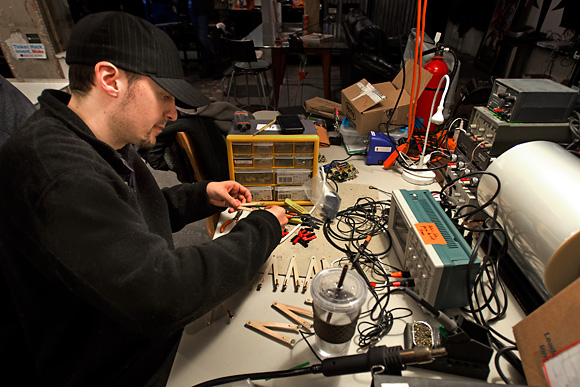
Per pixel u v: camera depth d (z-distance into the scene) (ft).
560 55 10.60
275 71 12.76
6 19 7.09
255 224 2.55
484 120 4.00
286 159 3.79
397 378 1.66
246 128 3.76
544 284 2.36
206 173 5.17
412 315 2.68
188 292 1.90
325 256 3.22
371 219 3.69
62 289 1.99
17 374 2.50
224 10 17.06
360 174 4.66
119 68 1.98
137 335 2.27
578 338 1.81
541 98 3.61
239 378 2.19
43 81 7.88
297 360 2.36
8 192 1.71
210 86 15.78
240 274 2.21
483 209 3.26
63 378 2.26
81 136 1.99
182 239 7.23
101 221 1.69
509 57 13.19
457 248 2.55
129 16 2.01
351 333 2.19
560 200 2.43
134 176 2.75
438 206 3.06
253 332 2.57
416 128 5.28
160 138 4.61
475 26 16.70
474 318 2.52
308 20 13.70
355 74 11.56
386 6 18.85
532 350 2.05
